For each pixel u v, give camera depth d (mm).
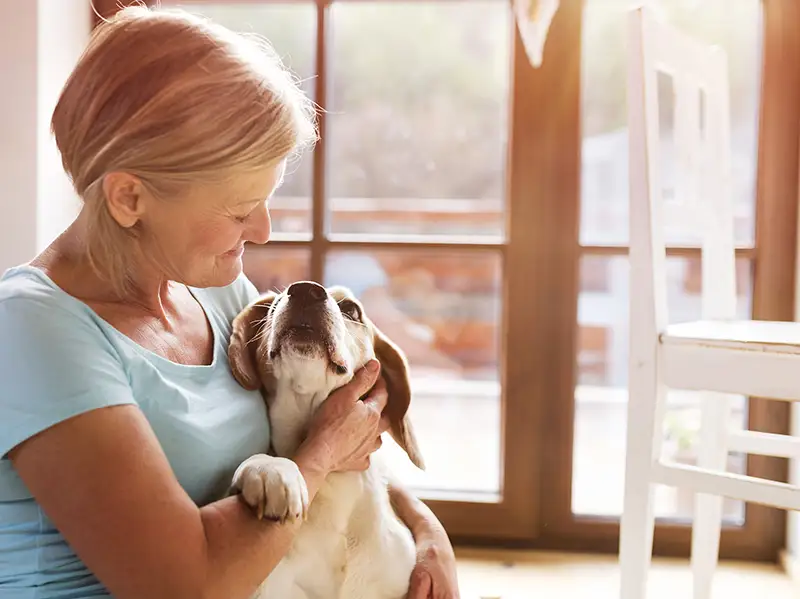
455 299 5027
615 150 3496
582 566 1831
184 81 854
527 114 1852
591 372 4113
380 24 5004
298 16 3049
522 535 1921
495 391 4098
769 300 1834
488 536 1934
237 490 903
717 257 1596
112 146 856
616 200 3605
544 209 1862
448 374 4969
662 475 1279
